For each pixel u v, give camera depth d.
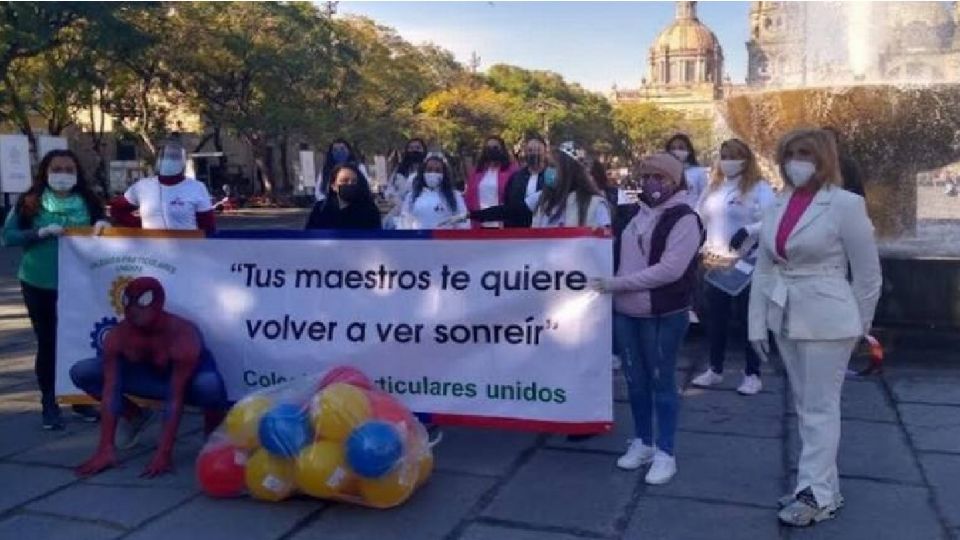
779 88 9.66
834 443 4.27
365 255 5.34
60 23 26.44
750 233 6.57
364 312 5.36
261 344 5.54
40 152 21.95
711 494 4.68
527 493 4.72
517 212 7.80
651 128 100.88
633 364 4.96
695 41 141.00
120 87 38.84
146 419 5.66
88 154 49.34
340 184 6.51
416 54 57.84
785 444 5.48
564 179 5.45
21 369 7.88
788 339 4.27
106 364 5.27
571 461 5.22
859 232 4.10
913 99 8.59
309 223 6.66
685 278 4.75
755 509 4.47
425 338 5.26
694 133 102.69
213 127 46.97
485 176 9.03
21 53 26.14
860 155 9.17
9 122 36.25
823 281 4.16
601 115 89.94
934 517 4.34
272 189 47.28
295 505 4.59
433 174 8.05
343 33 46.81
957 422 5.80
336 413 4.46
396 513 4.48
